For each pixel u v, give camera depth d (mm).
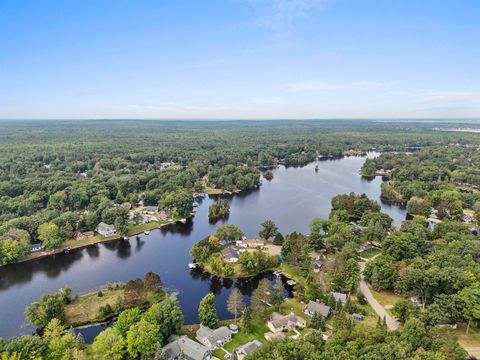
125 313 123062
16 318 143000
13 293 162875
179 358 111062
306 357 98250
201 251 189750
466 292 127875
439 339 103750
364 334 107375
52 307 133500
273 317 134875
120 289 162875
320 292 149375
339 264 165000
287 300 153625
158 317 122812
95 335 130375
